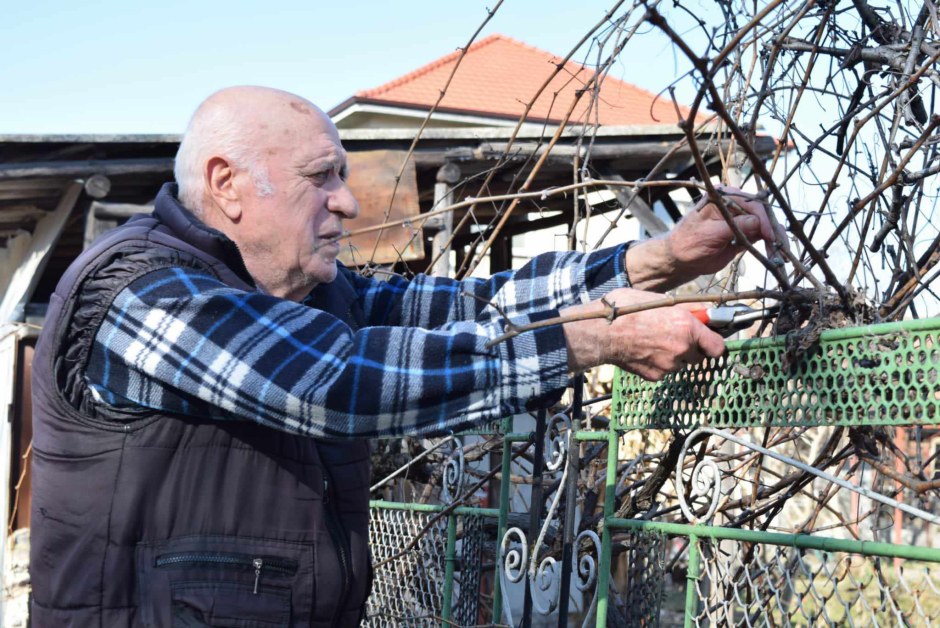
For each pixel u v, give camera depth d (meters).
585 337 1.57
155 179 7.37
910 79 1.71
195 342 1.54
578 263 2.00
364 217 6.66
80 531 1.56
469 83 14.12
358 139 6.70
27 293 7.65
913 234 1.88
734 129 1.41
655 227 6.66
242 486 1.60
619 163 6.90
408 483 3.90
